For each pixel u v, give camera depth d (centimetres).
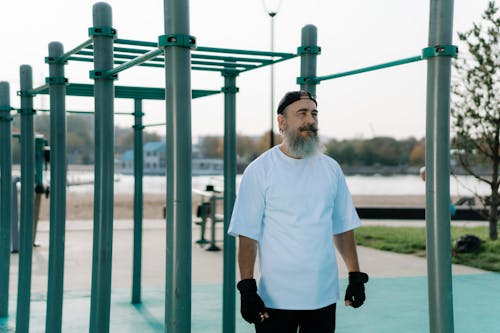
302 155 251
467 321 542
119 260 925
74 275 785
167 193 238
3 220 553
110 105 333
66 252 997
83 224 1501
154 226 1459
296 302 250
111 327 526
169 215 237
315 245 251
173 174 236
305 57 362
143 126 614
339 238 274
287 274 250
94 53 330
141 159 621
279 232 251
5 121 530
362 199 3012
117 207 2373
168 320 238
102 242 338
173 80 236
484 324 532
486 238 1111
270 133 1568
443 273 238
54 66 391
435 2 236
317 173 256
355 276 269
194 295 657
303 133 252
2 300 559
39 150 1030
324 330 257
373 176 10388
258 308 245
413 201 2858
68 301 626
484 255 913
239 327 521
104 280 340
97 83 331
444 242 238
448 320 239
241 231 251
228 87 444
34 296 652
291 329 254
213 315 566
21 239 489
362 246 1113
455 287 699
